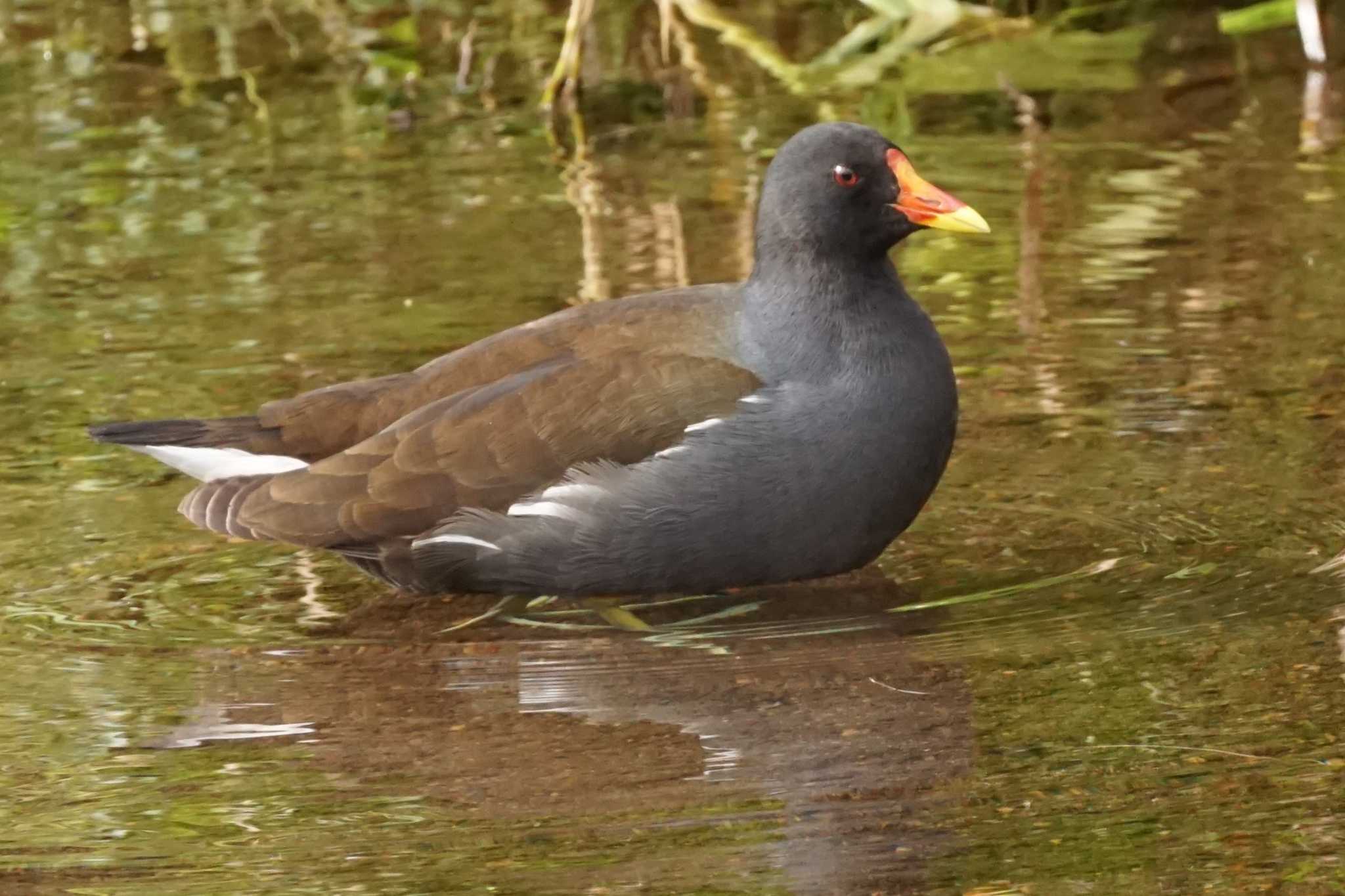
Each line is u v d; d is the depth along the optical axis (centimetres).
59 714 898
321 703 909
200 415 1250
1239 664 908
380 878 743
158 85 1948
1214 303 1402
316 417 1068
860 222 1032
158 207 1650
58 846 775
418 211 1634
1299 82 1864
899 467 1009
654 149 1770
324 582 1068
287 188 1692
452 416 1031
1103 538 1068
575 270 1484
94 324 1412
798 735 859
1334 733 836
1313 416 1213
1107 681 899
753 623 992
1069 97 1855
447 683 928
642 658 952
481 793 812
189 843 777
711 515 993
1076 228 1558
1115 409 1241
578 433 1013
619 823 781
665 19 1966
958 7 2009
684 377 1015
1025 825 770
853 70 1931
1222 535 1062
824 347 1014
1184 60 1931
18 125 1839
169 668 951
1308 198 1588
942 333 1377
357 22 2106
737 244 1522
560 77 1859
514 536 1011
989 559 1052
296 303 1442
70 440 1236
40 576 1061
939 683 905
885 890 726
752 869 741
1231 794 789
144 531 1123
